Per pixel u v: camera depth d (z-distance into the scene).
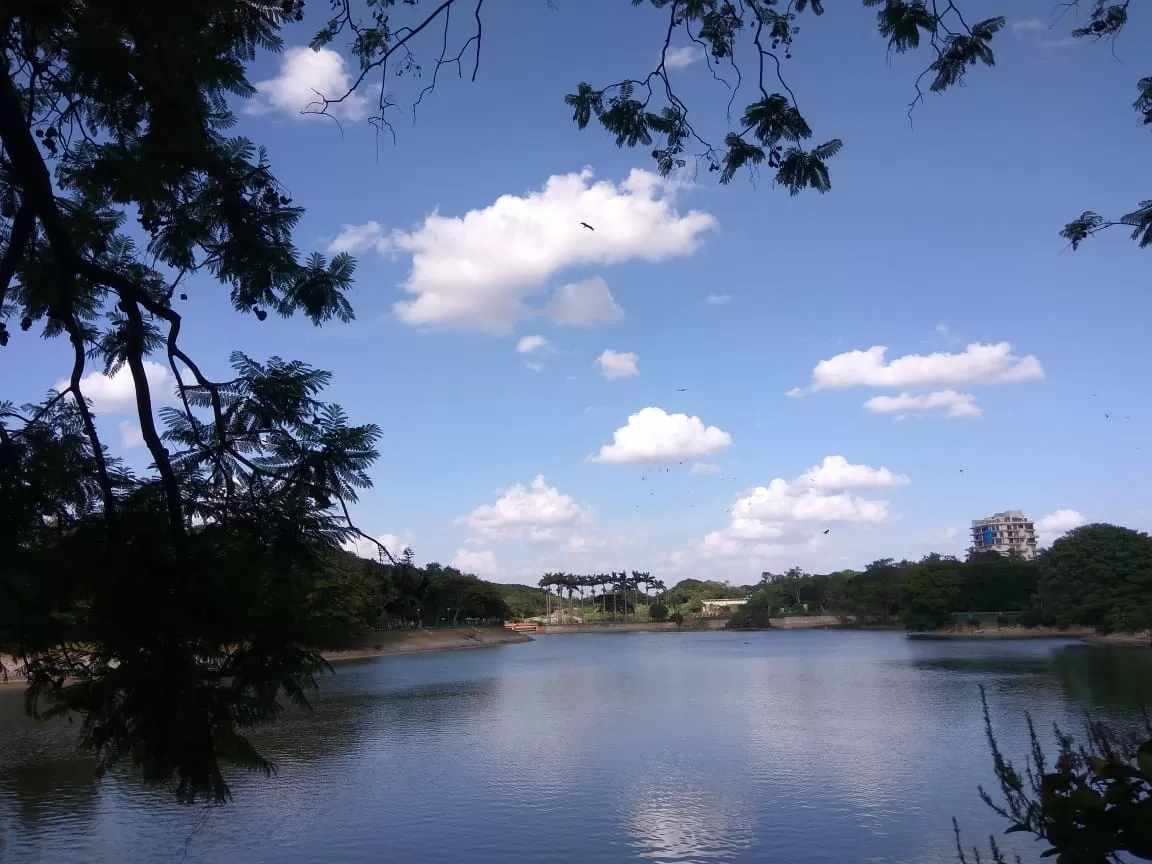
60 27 6.24
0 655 5.29
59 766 29.58
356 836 21.44
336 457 6.41
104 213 8.14
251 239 7.30
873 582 152.38
